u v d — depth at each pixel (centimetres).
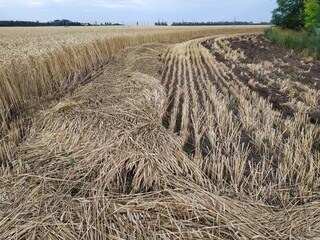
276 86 795
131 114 488
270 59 1340
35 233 264
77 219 280
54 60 721
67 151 399
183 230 268
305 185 348
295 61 1286
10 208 297
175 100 648
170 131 463
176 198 302
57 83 711
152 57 1301
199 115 550
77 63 869
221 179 350
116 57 1223
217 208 296
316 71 1050
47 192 321
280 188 342
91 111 500
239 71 1020
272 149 426
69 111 513
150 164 353
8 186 331
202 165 379
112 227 272
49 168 366
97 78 824
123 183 342
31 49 721
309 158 386
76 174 351
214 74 965
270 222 289
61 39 1023
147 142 400
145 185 333
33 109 573
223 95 685
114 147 390
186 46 1850
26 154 405
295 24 2750
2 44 878
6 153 411
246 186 346
